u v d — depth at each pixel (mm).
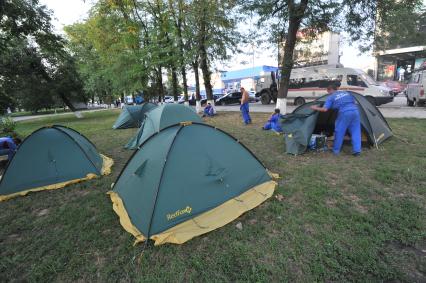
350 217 3408
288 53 11047
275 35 11414
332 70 16016
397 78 32500
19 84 18125
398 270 2459
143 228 3262
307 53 13414
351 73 14922
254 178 4191
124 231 3443
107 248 3141
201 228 3287
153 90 22375
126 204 3846
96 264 2879
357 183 4395
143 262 2826
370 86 14258
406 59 31219
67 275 2756
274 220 3455
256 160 4414
